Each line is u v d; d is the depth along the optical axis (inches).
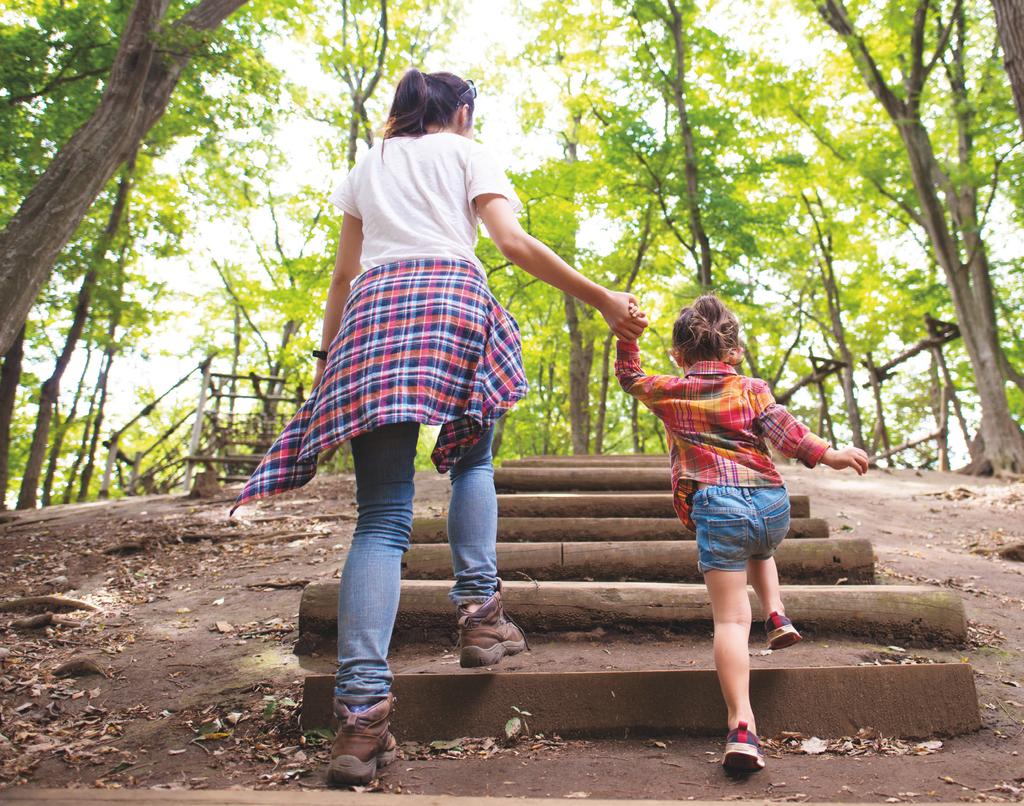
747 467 88.1
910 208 576.1
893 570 175.6
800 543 133.8
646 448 1035.3
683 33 585.0
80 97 403.9
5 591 177.8
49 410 463.5
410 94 86.2
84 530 260.4
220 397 471.2
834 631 113.3
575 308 730.2
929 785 71.9
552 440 965.2
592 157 644.1
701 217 570.3
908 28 493.7
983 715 92.5
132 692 106.3
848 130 637.9
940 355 524.4
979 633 122.9
